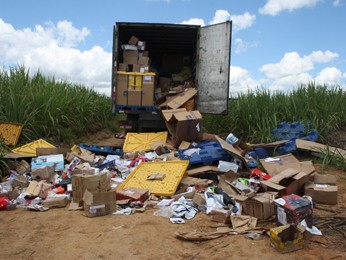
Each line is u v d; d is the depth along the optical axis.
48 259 3.33
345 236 3.78
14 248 3.56
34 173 5.89
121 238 3.77
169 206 4.67
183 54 12.41
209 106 9.19
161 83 10.67
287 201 3.92
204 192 5.21
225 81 8.95
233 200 4.75
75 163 6.59
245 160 6.25
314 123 8.70
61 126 9.69
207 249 3.54
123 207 4.75
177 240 3.74
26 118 8.52
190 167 6.43
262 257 3.36
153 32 10.20
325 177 5.25
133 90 9.20
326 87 9.94
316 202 4.92
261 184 5.05
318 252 3.45
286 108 9.57
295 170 5.35
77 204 4.80
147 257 3.38
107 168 6.70
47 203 4.79
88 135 11.16
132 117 9.74
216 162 6.56
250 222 4.07
